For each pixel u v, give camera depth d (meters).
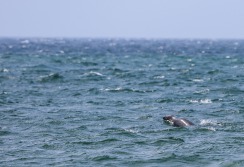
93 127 96.62
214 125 98.25
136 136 88.62
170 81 171.38
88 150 79.06
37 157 75.19
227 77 183.38
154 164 71.44
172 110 115.50
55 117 106.12
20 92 143.62
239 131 92.31
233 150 77.94
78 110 114.62
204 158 73.81
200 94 140.25
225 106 120.38
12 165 71.12
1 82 166.38
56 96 136.75
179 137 87.31
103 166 70.62
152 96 136.88
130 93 142.75
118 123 100.50
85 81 171.88
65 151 78.50
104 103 125.06
